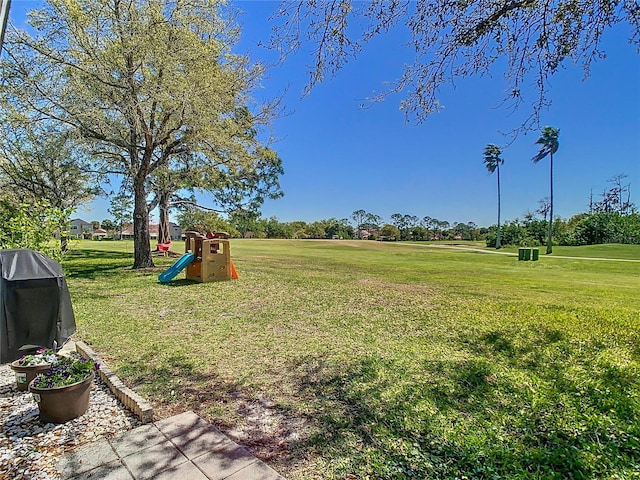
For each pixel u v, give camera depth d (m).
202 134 10.68
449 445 2.41
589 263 22.05
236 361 4.01
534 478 2.10
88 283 9.47
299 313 6.28
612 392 3.11
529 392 3.15
